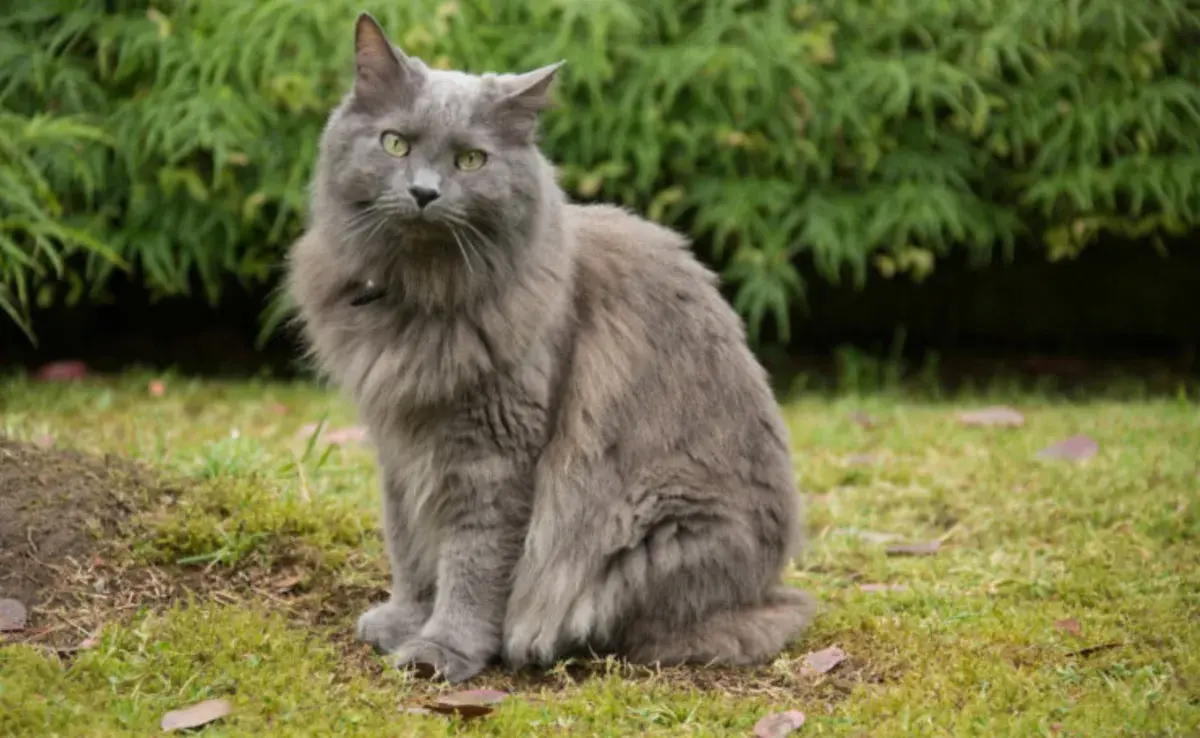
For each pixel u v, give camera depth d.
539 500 5.06
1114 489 7.12
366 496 6.84
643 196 9.87
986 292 10.95
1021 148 9.61
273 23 9.13
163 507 5.96
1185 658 5.10
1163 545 6.48
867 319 11.13
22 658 4.76
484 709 4.61
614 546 5.10
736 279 10.06
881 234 9.54
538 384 5.01
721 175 9.62
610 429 5.11
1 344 10.71
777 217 9.61
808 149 9.36
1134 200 9.50
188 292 9.64
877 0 9.50
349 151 4.88
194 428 8.12
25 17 9.05
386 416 5.07
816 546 6.64
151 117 9.08
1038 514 6.89
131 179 9.25
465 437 5.00
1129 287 10.85
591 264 5.31
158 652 4.93
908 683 4.91
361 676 4.94
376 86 4.87
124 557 5.61
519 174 4.88
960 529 6.88
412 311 5.00
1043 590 5.93
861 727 4.58
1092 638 5.32
